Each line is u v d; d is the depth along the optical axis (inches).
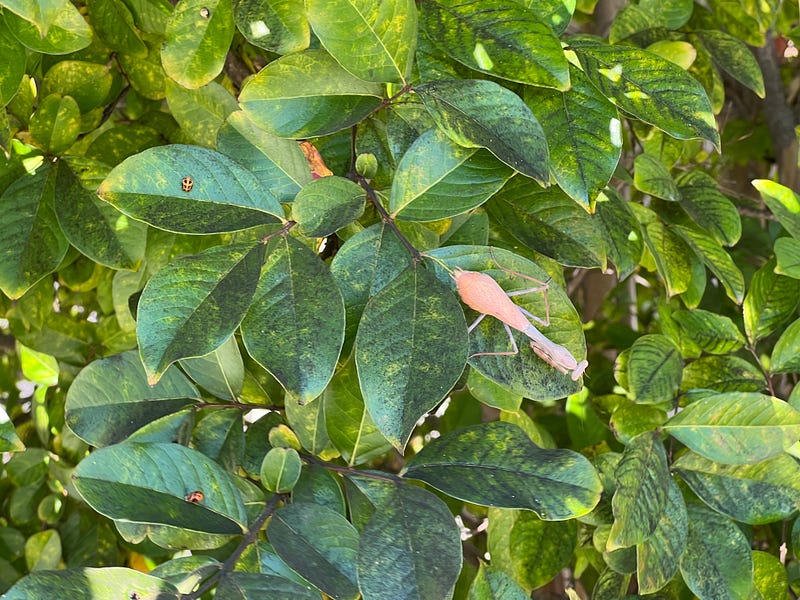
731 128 26.9
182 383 13.5
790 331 16.7
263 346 10.9
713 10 21.4
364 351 10.8
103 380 13.1
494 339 12.1
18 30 12.7
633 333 23.0
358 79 12.6
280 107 12.5
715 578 14.6
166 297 11.0
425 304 11.1
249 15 12.7
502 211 14.5
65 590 9.9
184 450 11.6
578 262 14.2
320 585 10.9
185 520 11.2
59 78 15.5
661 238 17.8
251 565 11.4
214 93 14.9
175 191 11.6
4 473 21.1
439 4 12.9
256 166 12.9
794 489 14.7
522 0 13.4
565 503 12.0
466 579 15.9
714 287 22.8
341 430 13.4
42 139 14.5
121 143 16.8
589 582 22.3
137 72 16.9
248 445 14.5
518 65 12.4
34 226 14.3
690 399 16.5
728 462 14.1
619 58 13.6
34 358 19.8
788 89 27.3
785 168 24.6
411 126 13.1
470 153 12.3
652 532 13.6
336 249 14.6
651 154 18.6
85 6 16.4
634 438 14.2
